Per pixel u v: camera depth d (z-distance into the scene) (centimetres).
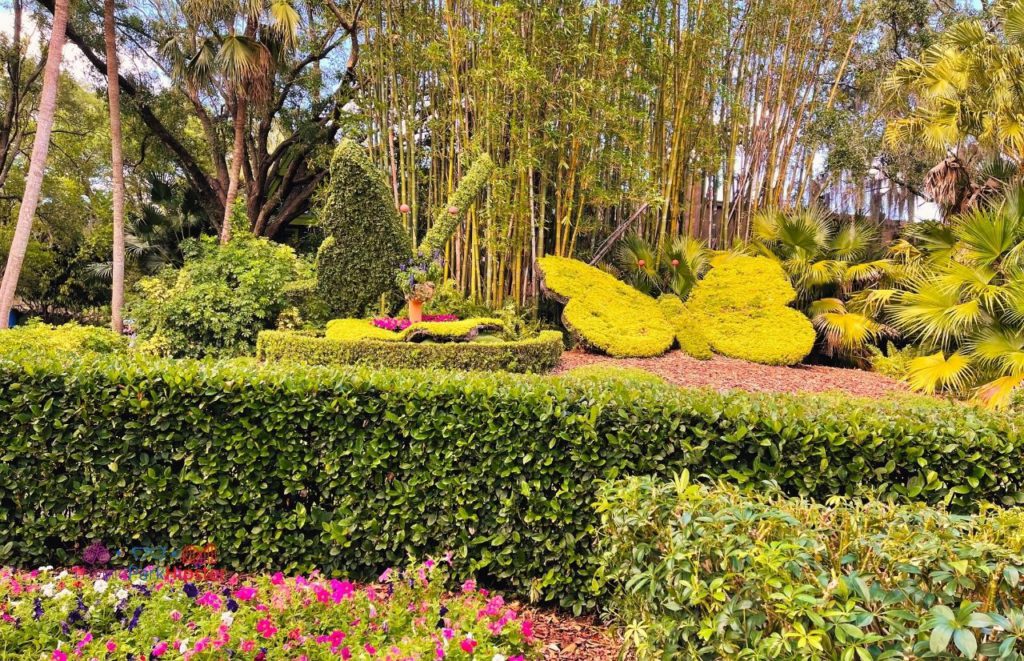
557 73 965
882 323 974
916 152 1099
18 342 562
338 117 1268
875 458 250
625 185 1105
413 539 276
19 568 281
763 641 134
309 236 1525
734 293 988
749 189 1261
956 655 115
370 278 838
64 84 1606
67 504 287
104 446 285
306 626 215
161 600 229
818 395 339
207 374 287
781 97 1174
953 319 625
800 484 251
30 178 872
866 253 1053
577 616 264
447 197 1105
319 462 284
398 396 279
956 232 710
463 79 1002
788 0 1098
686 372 792
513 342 713
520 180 979
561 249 1060
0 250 1555
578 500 264
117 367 293
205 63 1083
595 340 874
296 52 1386
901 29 1265
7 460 283
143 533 288
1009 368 589
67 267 1625
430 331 713
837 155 1216
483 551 273
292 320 858
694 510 168
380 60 1056
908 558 136
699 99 1133
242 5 1016
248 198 1486
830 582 133
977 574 132
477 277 1031
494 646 205
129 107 1336
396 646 200
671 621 160
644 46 1021
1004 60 755
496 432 271
